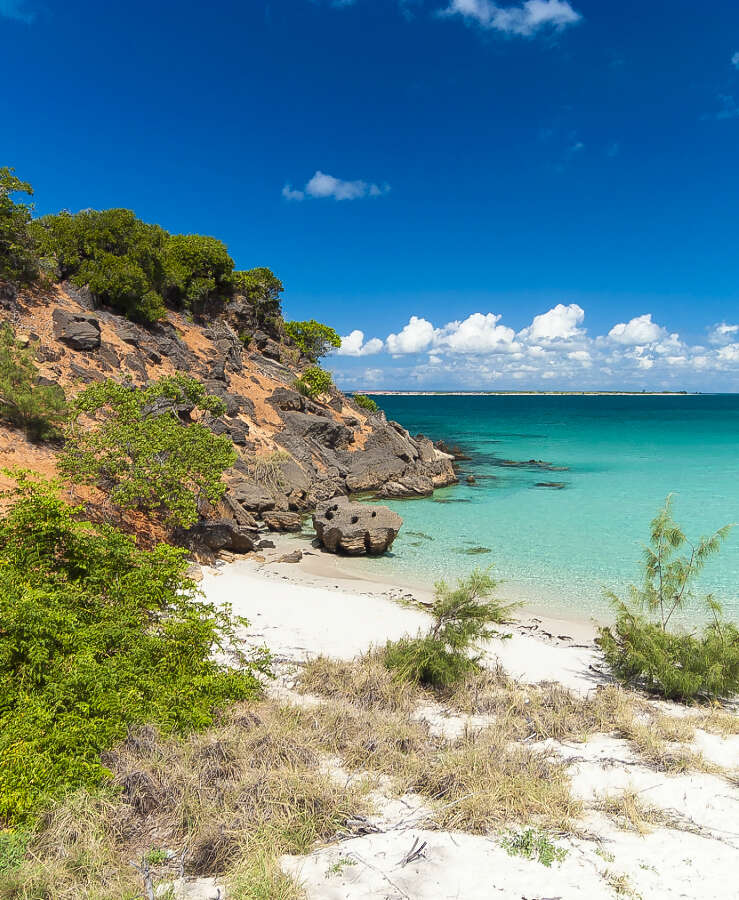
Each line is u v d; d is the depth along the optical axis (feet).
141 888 19.42
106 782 25.84
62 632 35.78
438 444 249.34
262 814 23.68
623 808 26.14
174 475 82.12
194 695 35.58
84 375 123.95
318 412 203.82
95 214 170.91
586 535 113.19
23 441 89.04
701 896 19.48
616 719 38.60
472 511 137.18
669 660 47.44
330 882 19.88
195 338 188.85
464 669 45.50
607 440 328.70
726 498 152.15
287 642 54.19
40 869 19.63
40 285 144.25
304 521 127.65
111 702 31.09
